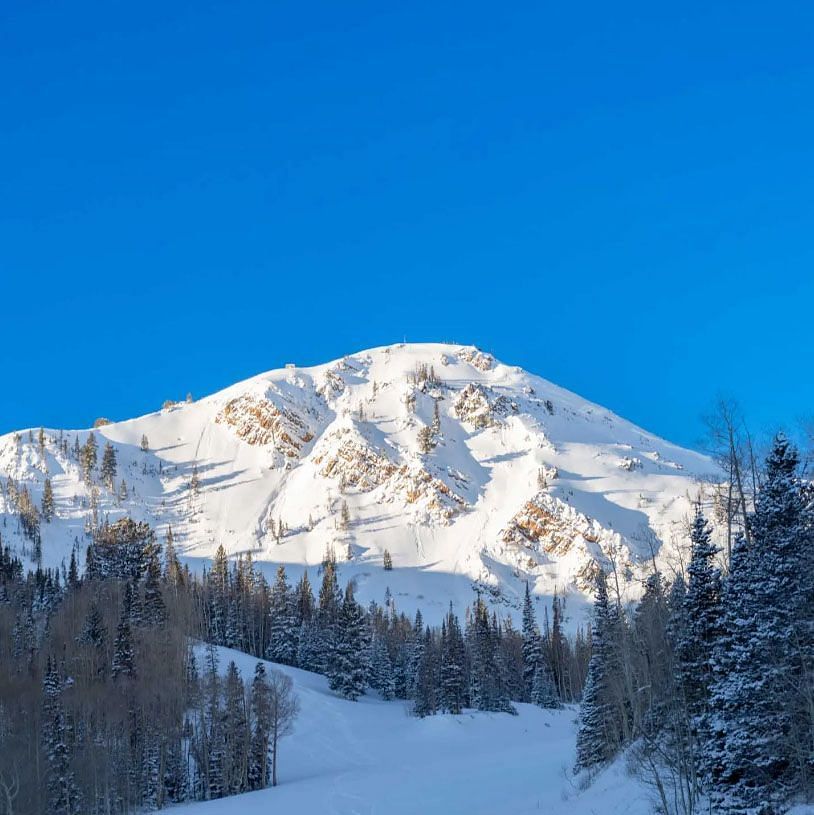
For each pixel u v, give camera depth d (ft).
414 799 207.41
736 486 121.49
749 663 100.42
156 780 259.39
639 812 123.75
